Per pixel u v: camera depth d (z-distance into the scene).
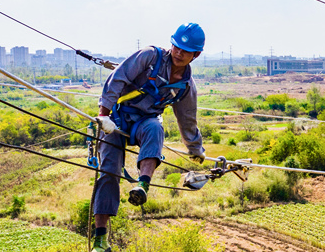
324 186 48.50
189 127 4.73
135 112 4.05
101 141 3.86
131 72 3.90
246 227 37.69
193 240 25.30
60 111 78.50
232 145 75.19
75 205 38.91
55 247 31.19
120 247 30.05
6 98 157.62
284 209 42.53
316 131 72.12
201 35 3.97
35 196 49.69
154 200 41.06
